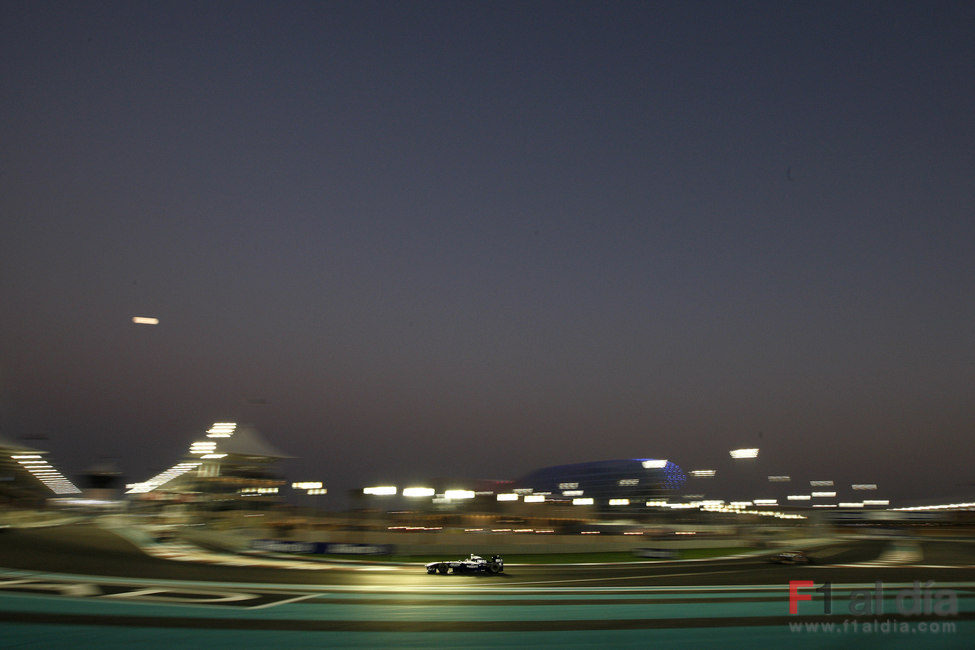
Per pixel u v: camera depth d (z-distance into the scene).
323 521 75.19
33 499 174.75
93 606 24.02
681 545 68.88
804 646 18.84
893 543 77.44
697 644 19.02
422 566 43.72
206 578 33.25
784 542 77.69
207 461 170.38
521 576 37.47
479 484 106.00
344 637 19.33
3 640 18.47
